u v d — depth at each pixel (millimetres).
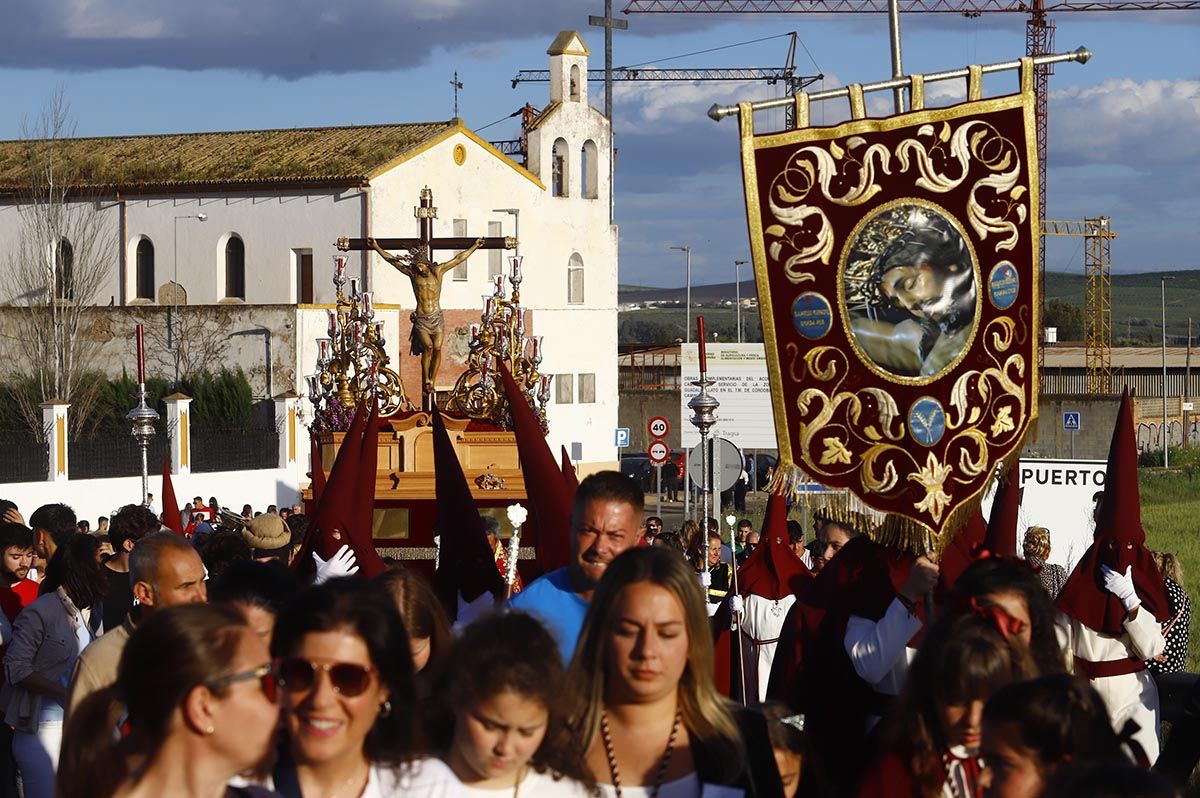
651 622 5168
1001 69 7887
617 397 64312
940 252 7730
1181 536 40562
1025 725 4586
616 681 5223
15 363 49938
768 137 7680
